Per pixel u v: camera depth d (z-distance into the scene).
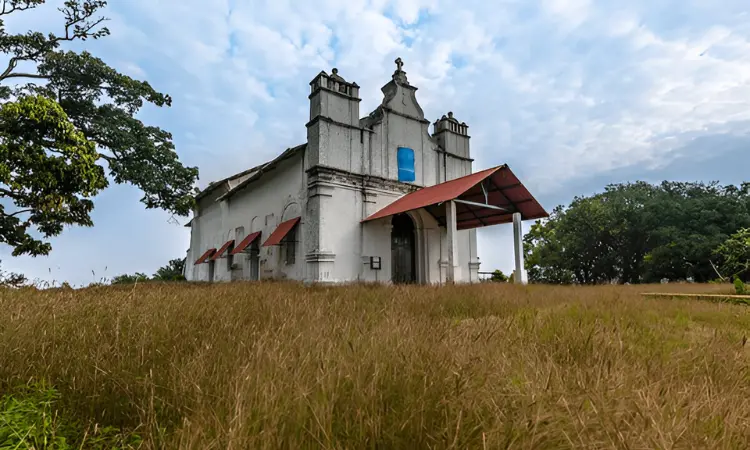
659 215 36.25
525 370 3.04
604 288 14.27
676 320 6.73
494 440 1.88
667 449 1.80
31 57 15.82
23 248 13.97
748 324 6.51
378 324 4.76
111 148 16.56
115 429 2.31
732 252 21.56
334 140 17.11
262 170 19.77
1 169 11.59
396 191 18.72
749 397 2.95
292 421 2.07
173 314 5.14
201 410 2.20
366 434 2.01
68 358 3.35
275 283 14.71
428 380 2.58
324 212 16.44
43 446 2.06
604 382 2.64
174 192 17.88
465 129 22.45
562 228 42.66
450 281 13.68
